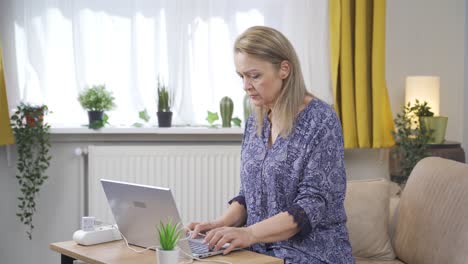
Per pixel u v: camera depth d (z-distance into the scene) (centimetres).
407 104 381
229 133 385
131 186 208
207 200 381
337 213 222
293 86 223
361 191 297
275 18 391
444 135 382
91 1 374
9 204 373
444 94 420
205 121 393
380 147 382
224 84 393
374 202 294
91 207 369
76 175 379
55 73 375
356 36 376
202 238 225
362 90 377
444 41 417
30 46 368
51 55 374
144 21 380
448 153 373
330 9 378
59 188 378
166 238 185
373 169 410
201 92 391
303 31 388
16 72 367
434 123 377
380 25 376
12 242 376
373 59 378
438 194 264
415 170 287
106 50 379
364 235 289
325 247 219
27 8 367
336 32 376
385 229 293
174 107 387
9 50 365
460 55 418
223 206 383
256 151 230
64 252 217
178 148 376
